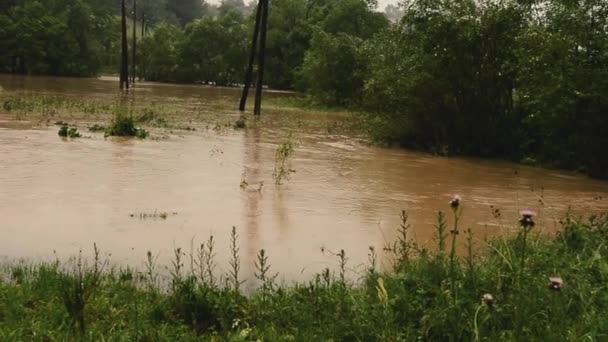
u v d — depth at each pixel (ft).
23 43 190.49
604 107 49.90
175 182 35.81
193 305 16.53
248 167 42.63
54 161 40.01
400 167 48.19
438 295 16.25
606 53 50.16
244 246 24.32
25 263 20.83
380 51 73.72
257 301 17.15
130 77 226.38
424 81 59.77
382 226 28.48
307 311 16.33
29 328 14.97
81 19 206.39
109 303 16.83
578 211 34.73
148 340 14.76
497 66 58.85
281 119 87.97
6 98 88.94
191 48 223.51
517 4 58.44
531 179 46.55
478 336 13.93
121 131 54.95
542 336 14.38
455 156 58.70
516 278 16.83
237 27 225.56
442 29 58.90
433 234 27.22
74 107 80.48
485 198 37.06
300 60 188.34
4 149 43.52
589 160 51.65
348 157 52.03
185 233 25.66
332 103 119.96
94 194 31.53
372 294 17.37
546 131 55.77
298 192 35.17
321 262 22.76
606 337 14.03
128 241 24.14
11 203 28.78
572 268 18.93
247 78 97.45
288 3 195.21
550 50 50.57
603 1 50.39
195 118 79.82
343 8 158.51
